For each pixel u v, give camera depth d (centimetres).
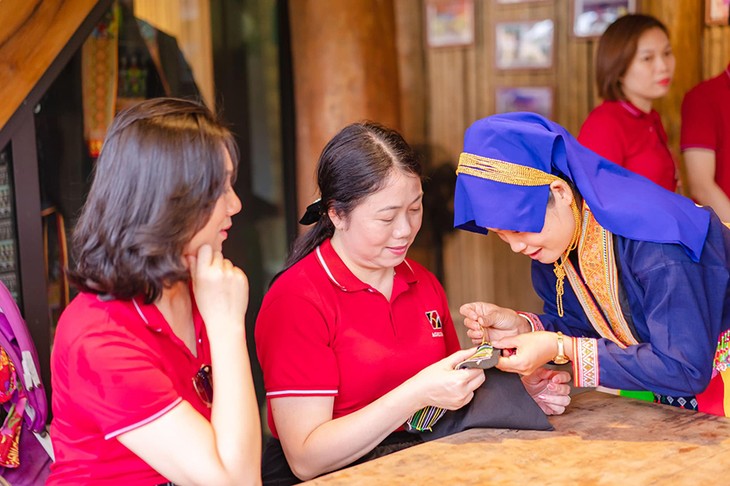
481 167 183
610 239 190
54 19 286
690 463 166
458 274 538
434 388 180
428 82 529
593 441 179
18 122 286
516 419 187
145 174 147
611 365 183
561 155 186
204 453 148
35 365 229
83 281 151
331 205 193
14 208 291
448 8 517
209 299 158
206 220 153
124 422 147
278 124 469
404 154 188
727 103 371
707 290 184
